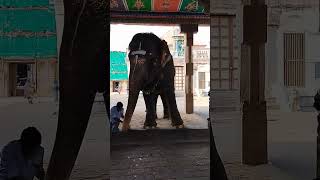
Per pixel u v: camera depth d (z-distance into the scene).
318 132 4.84
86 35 4.31
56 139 4.29
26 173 3.72
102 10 4.32
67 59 4.30
